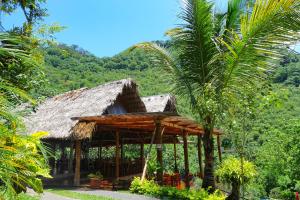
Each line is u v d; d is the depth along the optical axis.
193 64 10.44
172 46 10.62
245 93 8.57
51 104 18.83
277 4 8.01
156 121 11.92
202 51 10.22
